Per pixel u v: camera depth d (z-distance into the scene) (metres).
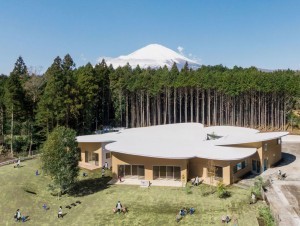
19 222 32.97
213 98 101.62
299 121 93.44
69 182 38.75
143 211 33.72
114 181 43.53
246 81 83.88
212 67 138.75
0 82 87.56
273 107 98.31
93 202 36.81
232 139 48.00
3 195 38.34
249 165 45.62
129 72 104.00
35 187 41.81
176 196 37.38
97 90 81.25
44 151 39.03
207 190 38.78
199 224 30.14
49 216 34.12
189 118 112.00
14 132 69.31
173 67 101.50
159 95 95.00
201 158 42.03
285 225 27.75
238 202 34.78
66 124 65.44
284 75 91.25
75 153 39.97
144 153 41.69
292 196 34.94
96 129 86.50
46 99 62.84
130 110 101.81
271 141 49.12
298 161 52.31
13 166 50.84
